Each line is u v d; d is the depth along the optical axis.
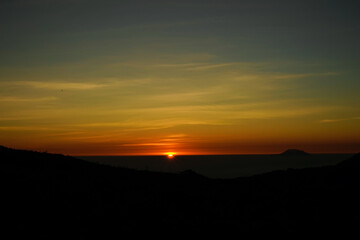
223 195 24.73
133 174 27.77
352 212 20.42
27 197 17.03
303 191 25.47
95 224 15.70
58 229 14.49
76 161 29.67
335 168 31.73
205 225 17.88
